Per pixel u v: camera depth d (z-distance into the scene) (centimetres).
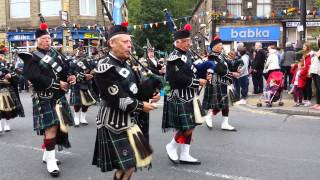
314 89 1206
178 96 559
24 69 532
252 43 2473
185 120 557
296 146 681
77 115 882
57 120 545
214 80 780
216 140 724
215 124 866
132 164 375
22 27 2622
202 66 570
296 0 2427
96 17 2586
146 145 390
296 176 530
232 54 826
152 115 1002
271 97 1073
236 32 2470
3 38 2622
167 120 576
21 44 2619
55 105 551
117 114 380
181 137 579
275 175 534
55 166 550
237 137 746
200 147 676
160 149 664
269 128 827
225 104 786
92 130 835
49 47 549
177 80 545
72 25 2478
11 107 819
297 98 1074
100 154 389
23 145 715
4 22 2645
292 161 596
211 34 2498
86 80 867
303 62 1062
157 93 403
